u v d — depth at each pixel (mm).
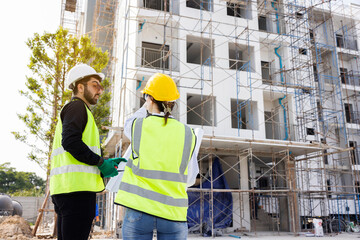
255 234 15312
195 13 20172
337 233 18062
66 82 2461
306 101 22109
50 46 14883
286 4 21703
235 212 17453
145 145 1931
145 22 18578
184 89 18219
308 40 22453
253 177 18281
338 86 26219
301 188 19969
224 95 18953
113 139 15781
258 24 23609
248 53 20141
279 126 21016
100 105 15852
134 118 2111
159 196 1840
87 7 28422
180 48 18984
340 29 28828
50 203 18453
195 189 15289
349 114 26625
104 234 15094
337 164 25500
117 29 25562
